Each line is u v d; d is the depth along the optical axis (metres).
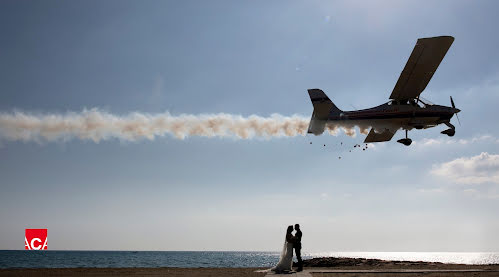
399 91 24.09
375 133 27.75
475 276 12.91
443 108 24.97
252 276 13.88
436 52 21.14
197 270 17.77
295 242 15.92
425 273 13.93
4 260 78.69
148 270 17.98
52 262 66.50
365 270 15.39
